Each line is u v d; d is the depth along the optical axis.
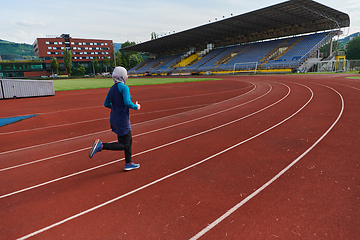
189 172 3.92
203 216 2.68
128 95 3.50
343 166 3.86
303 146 4.97
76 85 32.66
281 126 6.77
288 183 3.40
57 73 96.81
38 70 100.69
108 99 3.78
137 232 2.44
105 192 3.33
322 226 2.43
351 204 2.79
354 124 6.46
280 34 51.34
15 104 14.47
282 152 4.69
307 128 6.38
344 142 5.04
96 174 3.98
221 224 2.53
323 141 5.20
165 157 4.68
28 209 2.96
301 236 2.29
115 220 2.66
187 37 59.38
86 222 2.64
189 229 2.46
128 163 4.04
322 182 3.37
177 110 10.59
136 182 3.62
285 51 44.88
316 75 30.19
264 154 4.63
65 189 3.47
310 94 13.20
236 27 49.16
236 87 20.97
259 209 2.78
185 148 5.20
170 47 77.12
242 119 8.02
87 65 111.12
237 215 2.68
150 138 6.14
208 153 4.82
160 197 3.14
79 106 12.88
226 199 3.04
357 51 72.00
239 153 4.75
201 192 3.24
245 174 3.76
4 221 2.71
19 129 7.77
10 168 4.40
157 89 22.48
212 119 8.27
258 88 18.84
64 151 5.36
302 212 2.68
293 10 37.59
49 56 102.12
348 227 2.39
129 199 3.12
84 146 5.70
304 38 45.19
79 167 4.32
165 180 3.65
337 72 36.62
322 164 3.99
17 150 5.58
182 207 2.88
